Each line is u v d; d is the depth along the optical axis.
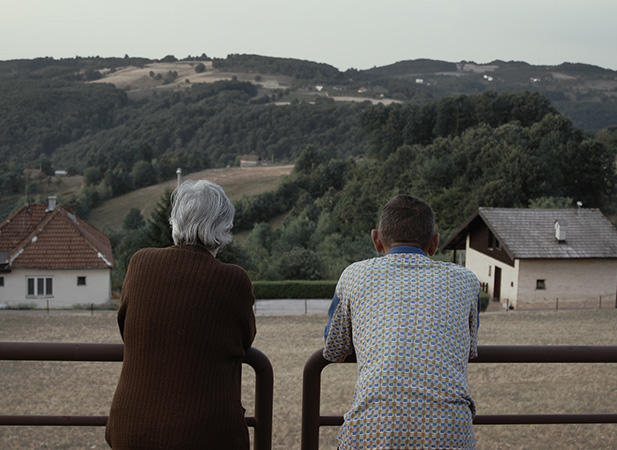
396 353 1.95
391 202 2.31
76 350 2.18
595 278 31.42
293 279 35.28
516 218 32.75
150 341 2.02
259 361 2.20
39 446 7.64
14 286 31.94
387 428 1.86
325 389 11.83
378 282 2.12
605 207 75.69
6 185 117.75
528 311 28.62
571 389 11.38
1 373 13.51
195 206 2.16
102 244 37.25
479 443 7.12
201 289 2.06
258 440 2.23
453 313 2.05
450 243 38.41
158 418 1.95
